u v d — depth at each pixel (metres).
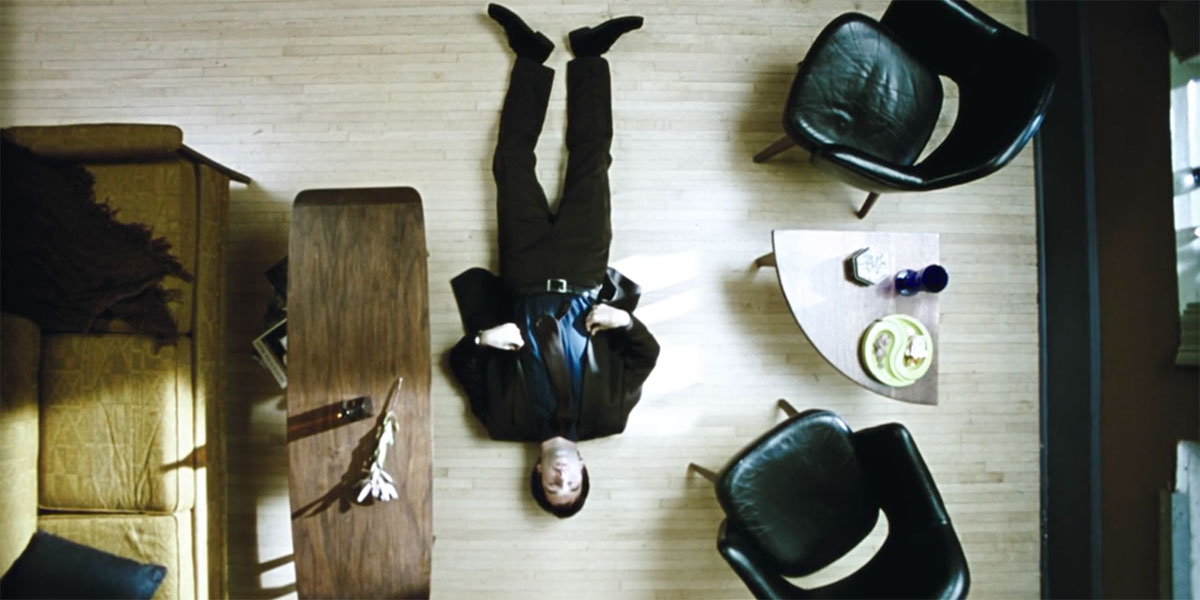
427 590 1.62
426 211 2.15
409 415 1.62
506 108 2.10
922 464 1.70
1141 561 1.86
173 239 1.71
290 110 2.15
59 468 1.69
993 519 2.17
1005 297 2.19
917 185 1.69
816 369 2.17
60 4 2.14
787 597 1.63
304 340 1.62
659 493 2.15
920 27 1.88
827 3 2.20
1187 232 1.79
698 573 2.14
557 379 1.91
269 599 2.10
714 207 2.18
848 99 1.85
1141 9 1.89
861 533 1.77
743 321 2.17
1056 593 2.09
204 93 2.15
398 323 1.63
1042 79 1.67
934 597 1.54
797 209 2.18
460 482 2.13
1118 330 1.94
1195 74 1.80
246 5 2.15
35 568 1.60
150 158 1.73
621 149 2.17
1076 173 2.05
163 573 1.67
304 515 1.62
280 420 2.11
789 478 1.72
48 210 1.70
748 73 2.19
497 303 2.04
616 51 2.18
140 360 1.70
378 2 2.17
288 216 2.13
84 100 2.14
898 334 1.81
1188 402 1.75
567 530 2.14
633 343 1.94
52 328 1.71
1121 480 1.92
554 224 2.02
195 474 1.76
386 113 2.16
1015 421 2.18
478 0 2.17
